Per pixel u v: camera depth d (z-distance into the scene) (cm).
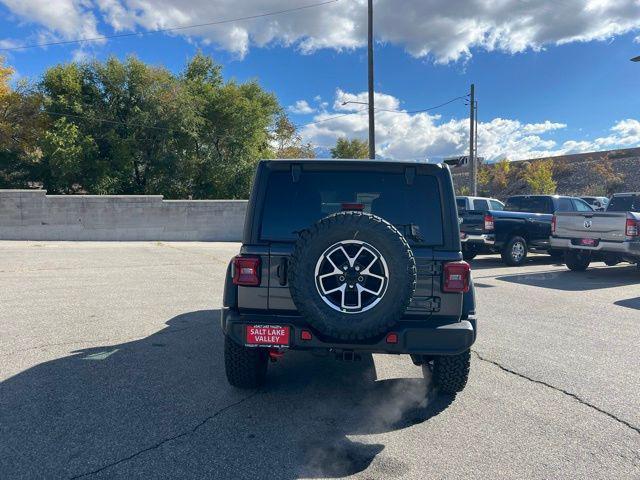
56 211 1642
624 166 3700
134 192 2502
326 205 389
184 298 781
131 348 526
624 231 1013
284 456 318
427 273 363
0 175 2320
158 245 1636
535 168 3822
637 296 879
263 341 358
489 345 571
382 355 541
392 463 313
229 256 1370
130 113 2431
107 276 971
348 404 405
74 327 599
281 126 3819
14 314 655
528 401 416
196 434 345
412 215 383
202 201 1867
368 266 335
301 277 335
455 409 398
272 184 388
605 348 565
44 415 364
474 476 299
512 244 1273
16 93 2316
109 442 329
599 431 363
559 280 1055
